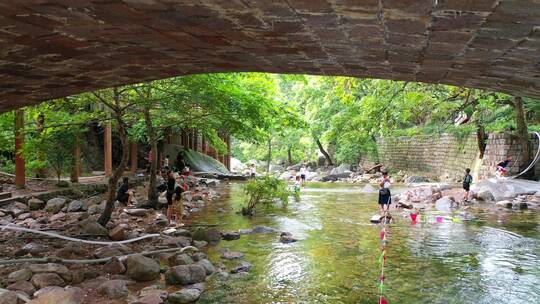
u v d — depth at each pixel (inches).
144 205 640.4
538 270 355.9
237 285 315.0
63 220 512.1
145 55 231.3
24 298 250.1
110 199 463.5
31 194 599.2
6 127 636.1
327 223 564.4
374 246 435.5
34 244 389.4
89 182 776.3
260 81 565.0
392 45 190.2
